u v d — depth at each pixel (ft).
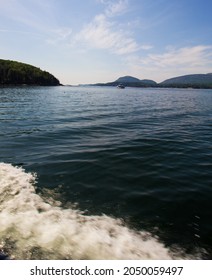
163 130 54.19
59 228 15.64
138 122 64.69
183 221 18.01
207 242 15.67
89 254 13.64
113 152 34.63
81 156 32.30
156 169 28.50
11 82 391.04
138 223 17.37
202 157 33.76
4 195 19.86
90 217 17.58
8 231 14.84
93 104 119.85
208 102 156.04
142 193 22.24
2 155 32.01
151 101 155.43
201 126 61.62
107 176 25.91
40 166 27.99
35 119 64.64
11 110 82.33
